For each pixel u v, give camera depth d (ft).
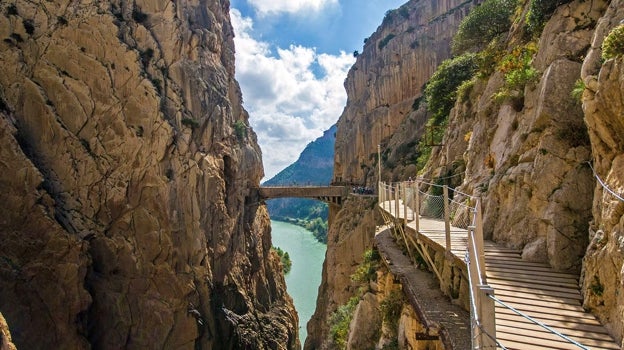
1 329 41.70
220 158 144.36
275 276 187.73
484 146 49.16
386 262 50.90
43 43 125.80
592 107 24.85
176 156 127.85
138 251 121.08
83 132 124.36
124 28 132.05
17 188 108.47
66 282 106.32
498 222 35.04
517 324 20.70
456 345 26.04
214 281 132.77
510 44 63.46
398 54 249.55
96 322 112.98
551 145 31.53
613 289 20.20
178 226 124.16
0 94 117.80
